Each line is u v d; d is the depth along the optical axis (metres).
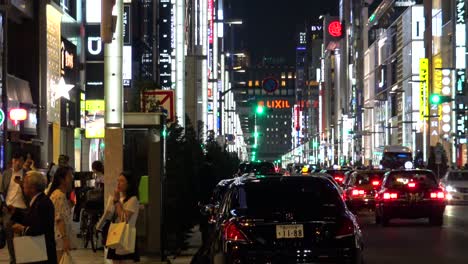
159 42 110.75
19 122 59.16
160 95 38.91
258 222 20.45
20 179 29.36
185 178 36.72
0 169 44.09
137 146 33.69
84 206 35.75
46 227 18.61
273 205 21.53
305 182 22.09
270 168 75.94
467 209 71.44
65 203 20.95
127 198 22.44
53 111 70.50
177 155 36.12
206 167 47.75
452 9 173.38
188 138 40.28
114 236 22.05
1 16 56.84
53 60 70.50
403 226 50.22
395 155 133.75
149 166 31.84
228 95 177.75
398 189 49.41
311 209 20.92
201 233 42.34
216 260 21.64
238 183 22.44
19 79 63.25
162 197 31.81
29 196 19.12
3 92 44.47
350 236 20.47
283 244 20.31
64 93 70.44
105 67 30.33
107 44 29.97
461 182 81.00
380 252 34.84
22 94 62.91
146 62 98.38
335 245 20.34
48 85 68.50
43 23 67.00
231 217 21.00
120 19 30.22
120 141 30.36
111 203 22.91
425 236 42.66
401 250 35.62
